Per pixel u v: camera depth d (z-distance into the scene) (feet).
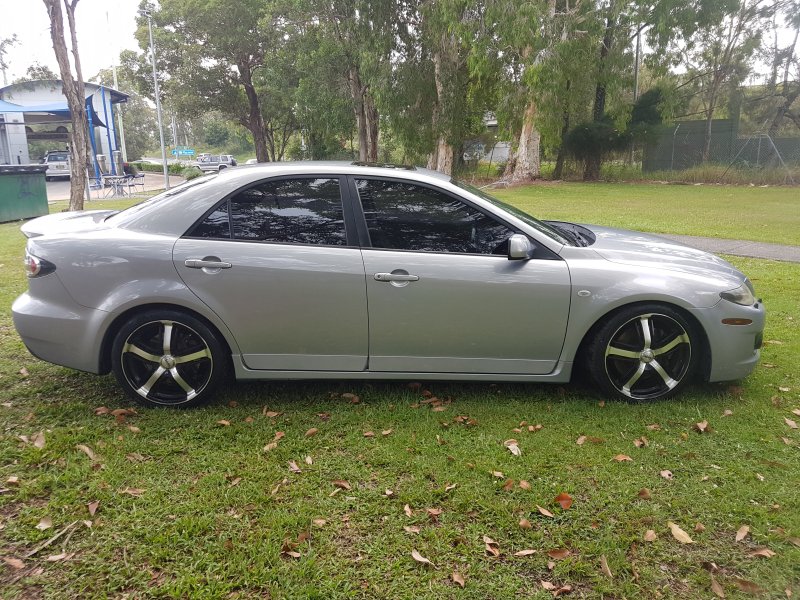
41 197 52.34
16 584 7.75
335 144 117.50
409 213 12.75
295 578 7.92
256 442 11.38
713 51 103.65
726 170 94.84
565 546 8.64
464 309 12.50
